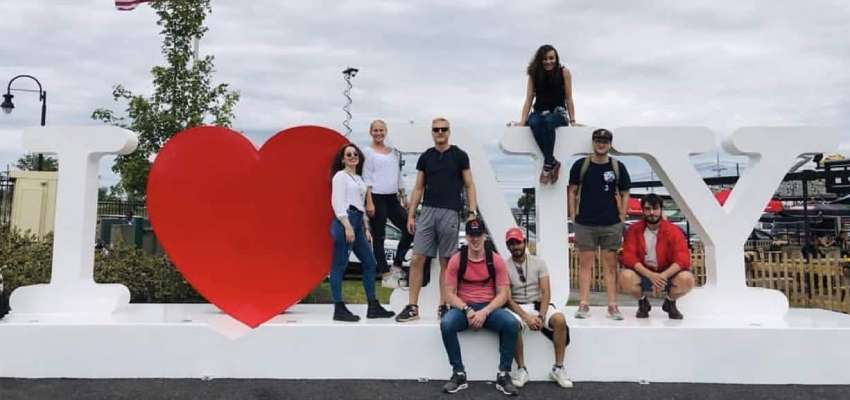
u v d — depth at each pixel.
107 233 10.61
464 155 4.60
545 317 4.24
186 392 3.94
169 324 4.32
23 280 5.94
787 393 4.04
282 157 4.86
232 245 4.77
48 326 4.27
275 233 4.81
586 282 4.86
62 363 4.25
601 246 4.86
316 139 4.87
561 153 5.08
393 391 4.00
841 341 4.27
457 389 3.99
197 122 8.04
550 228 5.04
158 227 4.72
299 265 4.80
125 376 4.25
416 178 4.66
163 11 8.21
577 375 4.26
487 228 5.00
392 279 5.12
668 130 5.03
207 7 8.48
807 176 10.55
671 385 4.19
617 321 4.61
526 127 5.09
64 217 4.93
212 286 4.70
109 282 6.51
